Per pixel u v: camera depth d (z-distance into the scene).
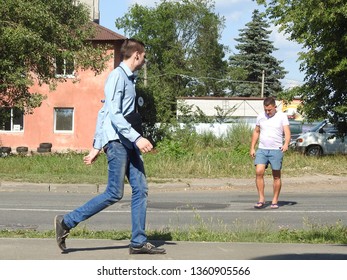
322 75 34.28
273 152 15.30
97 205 7.92
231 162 25.33
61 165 25.61
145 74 70.50
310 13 31.19
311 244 9.16
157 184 21.20
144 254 8.08
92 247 8.59
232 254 8.23
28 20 32.47
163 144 28.59
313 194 19.38
